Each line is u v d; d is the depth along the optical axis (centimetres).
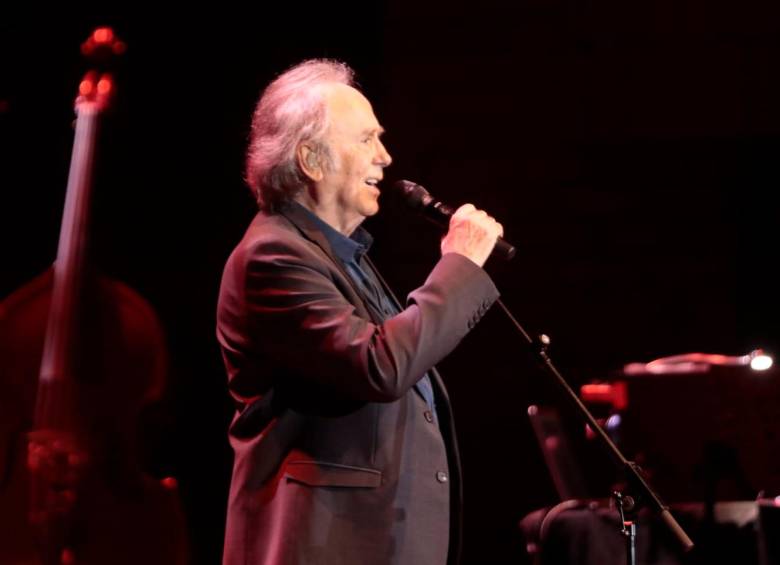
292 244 725
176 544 1209
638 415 1035
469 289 713
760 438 1007
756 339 1627
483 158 1675
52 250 1505
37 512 1162
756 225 1645
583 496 1092
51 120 1500
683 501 1014
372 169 773
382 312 766
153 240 1559
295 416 714
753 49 1653
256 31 1578
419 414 736
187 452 1553
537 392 1634
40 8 1500
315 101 764
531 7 1681
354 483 697
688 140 1664
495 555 1612
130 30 1543
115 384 1248
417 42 1684
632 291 1653
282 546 682
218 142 1565
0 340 1223
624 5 1673
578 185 1670
